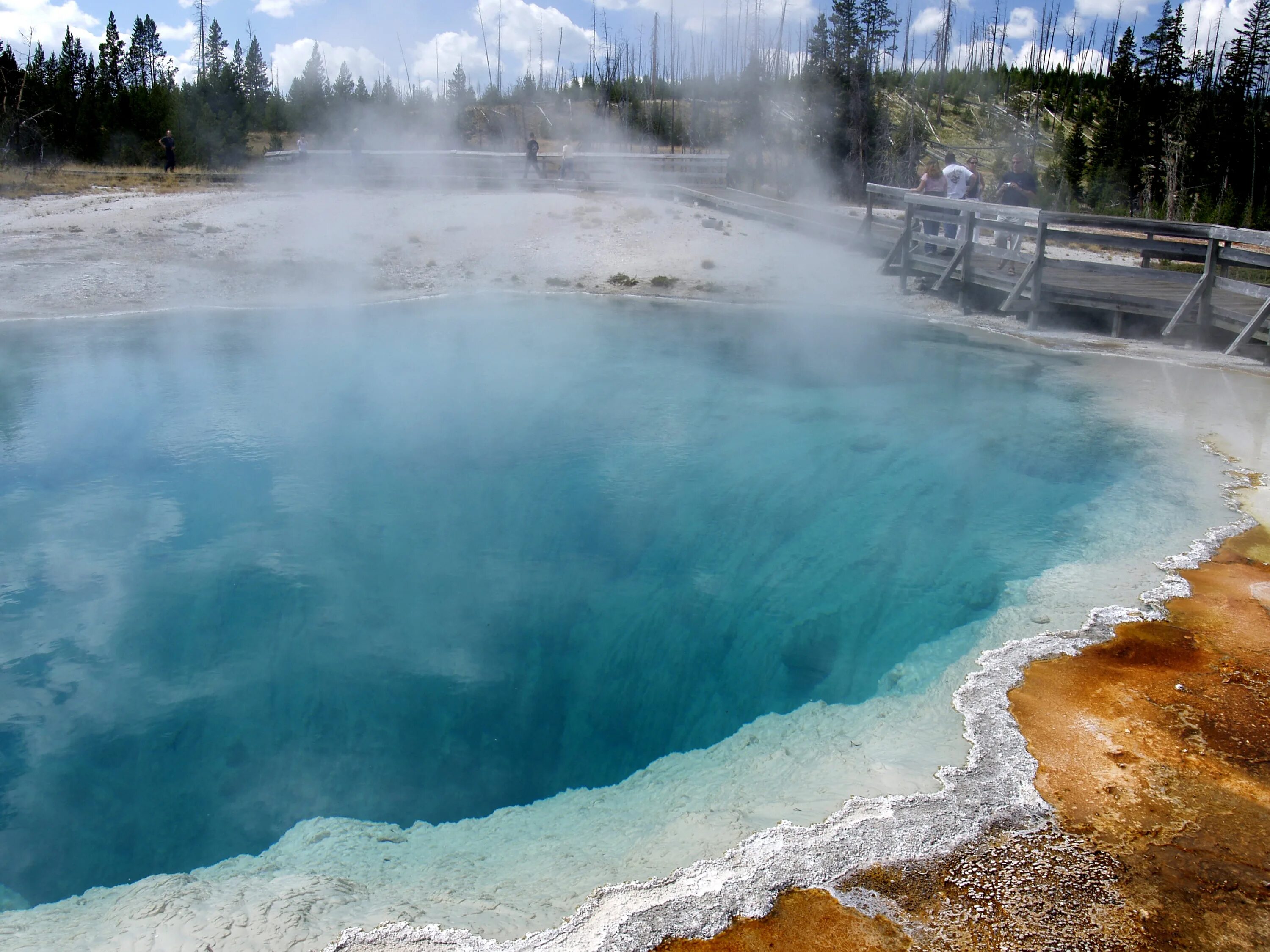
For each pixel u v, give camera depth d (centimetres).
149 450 699
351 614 491
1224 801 282
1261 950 227
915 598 465
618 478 652
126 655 454
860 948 229
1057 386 809
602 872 267
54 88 2511
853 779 299
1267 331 835
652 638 472
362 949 235
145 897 266
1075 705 335
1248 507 526
